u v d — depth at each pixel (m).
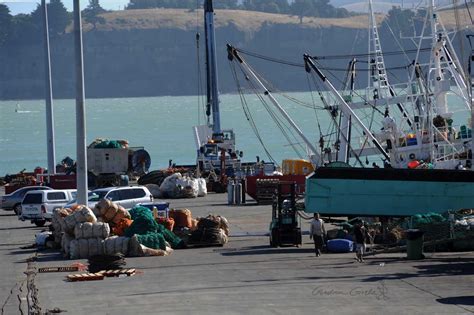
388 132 118.38
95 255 66.38
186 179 129.75
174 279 58.91
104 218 76.00
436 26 119.75
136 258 70.19
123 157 150.62
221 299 50.81
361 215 79.31
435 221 70.31
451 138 117.38
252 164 157.00
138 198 100.25
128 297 52.62
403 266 61.16
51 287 57.41
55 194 102.06
